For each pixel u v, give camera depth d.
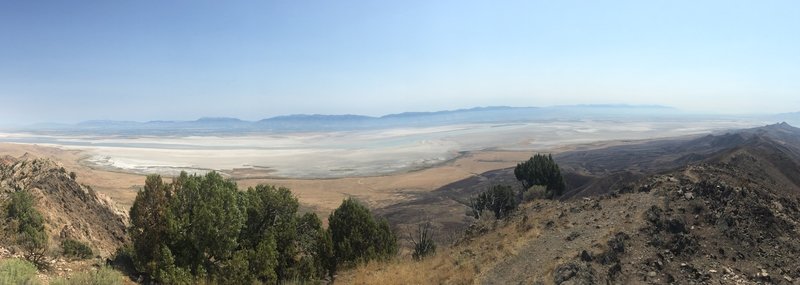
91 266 22.02
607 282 17.09
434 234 58.69
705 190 23.45
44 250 20.50
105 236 34.25
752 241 18.92
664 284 16.86
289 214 31.45
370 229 32.03
